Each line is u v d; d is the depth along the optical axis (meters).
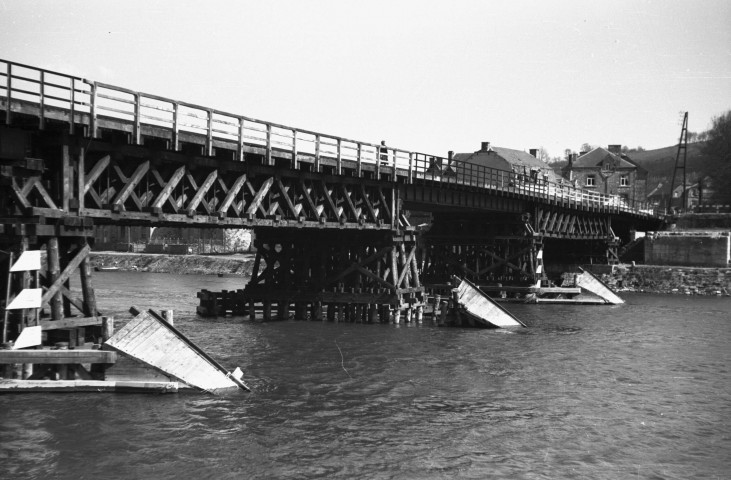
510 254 68.06
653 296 78.06
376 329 44.50
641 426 25.33
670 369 34.56
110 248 151.88
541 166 128.88
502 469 21.02
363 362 34.03
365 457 21.47
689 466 21.73
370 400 27.34
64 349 24.27
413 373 32.03
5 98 23.08
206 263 120.56
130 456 20.55
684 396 29.45
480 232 67.38
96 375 26.73
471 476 20.42
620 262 95.50
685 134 130.00
